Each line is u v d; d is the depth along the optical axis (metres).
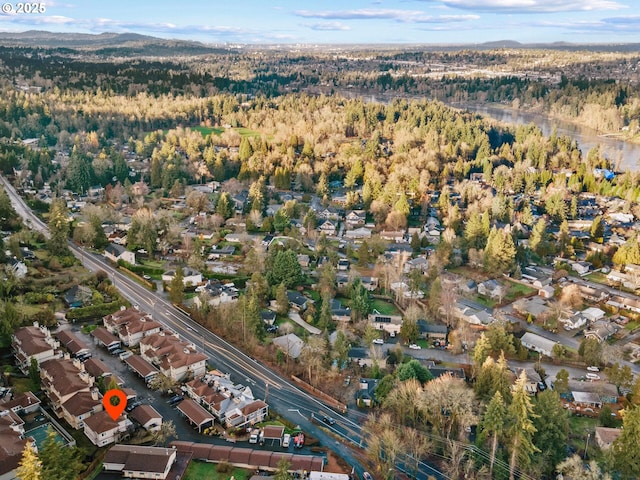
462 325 145.75
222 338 137.25
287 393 117.12
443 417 105.31
